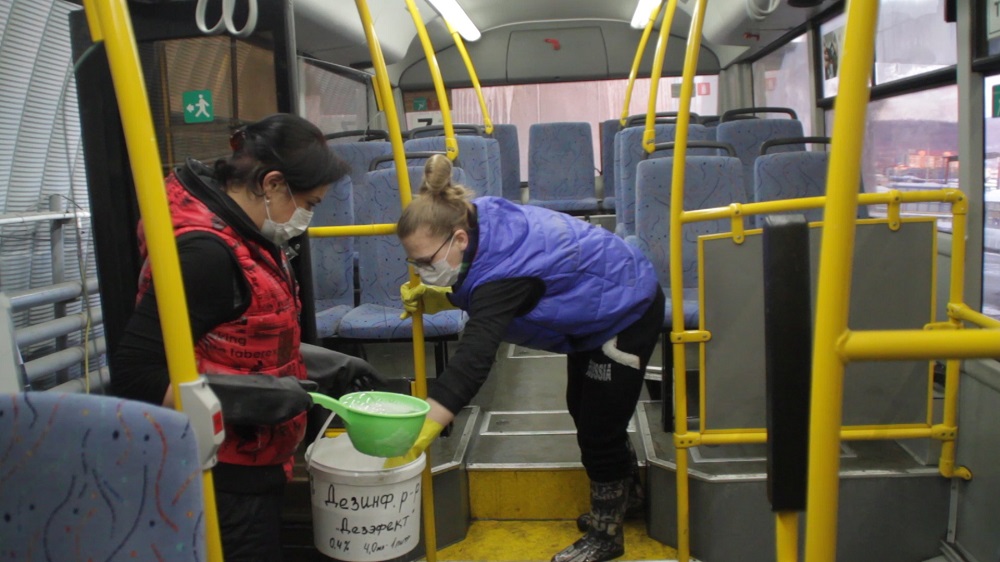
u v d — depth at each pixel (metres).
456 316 3.02
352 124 6.23
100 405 0.88
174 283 1.00
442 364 3.05
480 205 1.95
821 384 0.89
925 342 0.86
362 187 4.41
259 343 1.43
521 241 1.92
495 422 3.16
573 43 6.96
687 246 3.38
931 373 2.36
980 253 2.69
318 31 4.91
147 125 0.97
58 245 2.67
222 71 2.09
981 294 2.70
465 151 4.00
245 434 1.45
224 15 1.47
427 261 1.82
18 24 2.57
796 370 1.03
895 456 2.55
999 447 2.21
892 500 2.43
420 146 4.14
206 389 1.03
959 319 2.24
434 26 6.59
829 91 4.70
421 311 2.20
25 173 2.71
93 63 1.51
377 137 5.37
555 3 6.56
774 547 2.43
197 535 0.88
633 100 7.03
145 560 0.88
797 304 1.03
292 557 2.45
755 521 2.42
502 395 3.51
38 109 2.73
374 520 1.81
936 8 3.17
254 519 1.49
